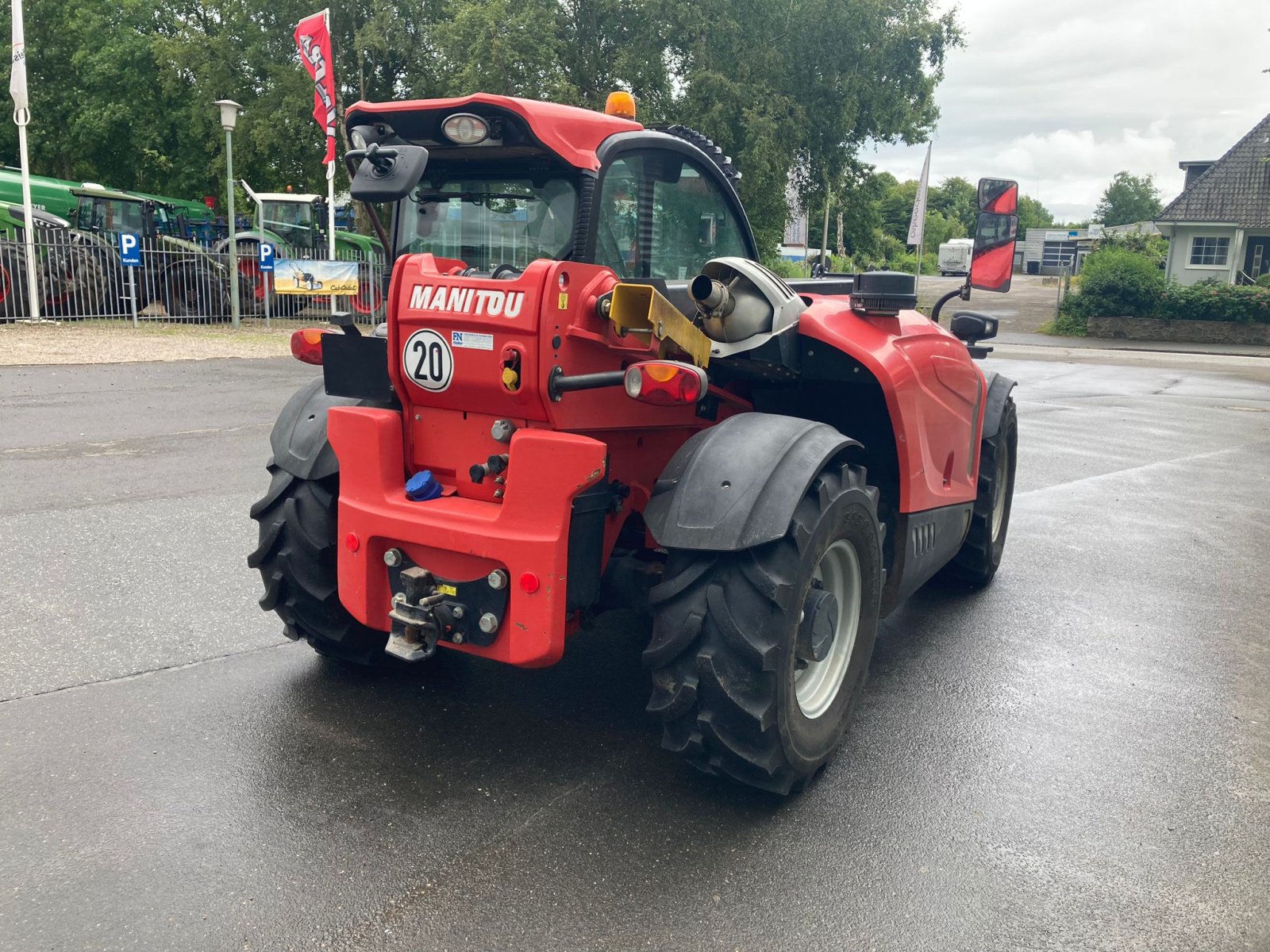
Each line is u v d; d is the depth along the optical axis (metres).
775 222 27.16
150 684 3.73
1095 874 2.72
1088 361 23.22
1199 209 36.03
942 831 2.92
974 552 5.11
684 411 3.37
